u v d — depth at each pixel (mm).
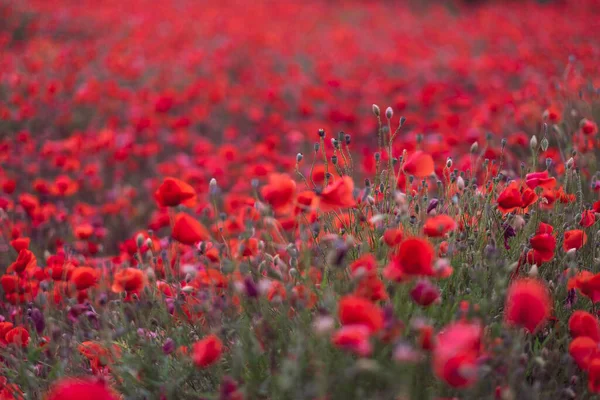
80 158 5551
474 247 2287
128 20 11328
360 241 2412
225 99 7344
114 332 2367
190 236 2055
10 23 10555
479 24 11328
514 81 7418
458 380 1463
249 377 1960
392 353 1851
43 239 4270
